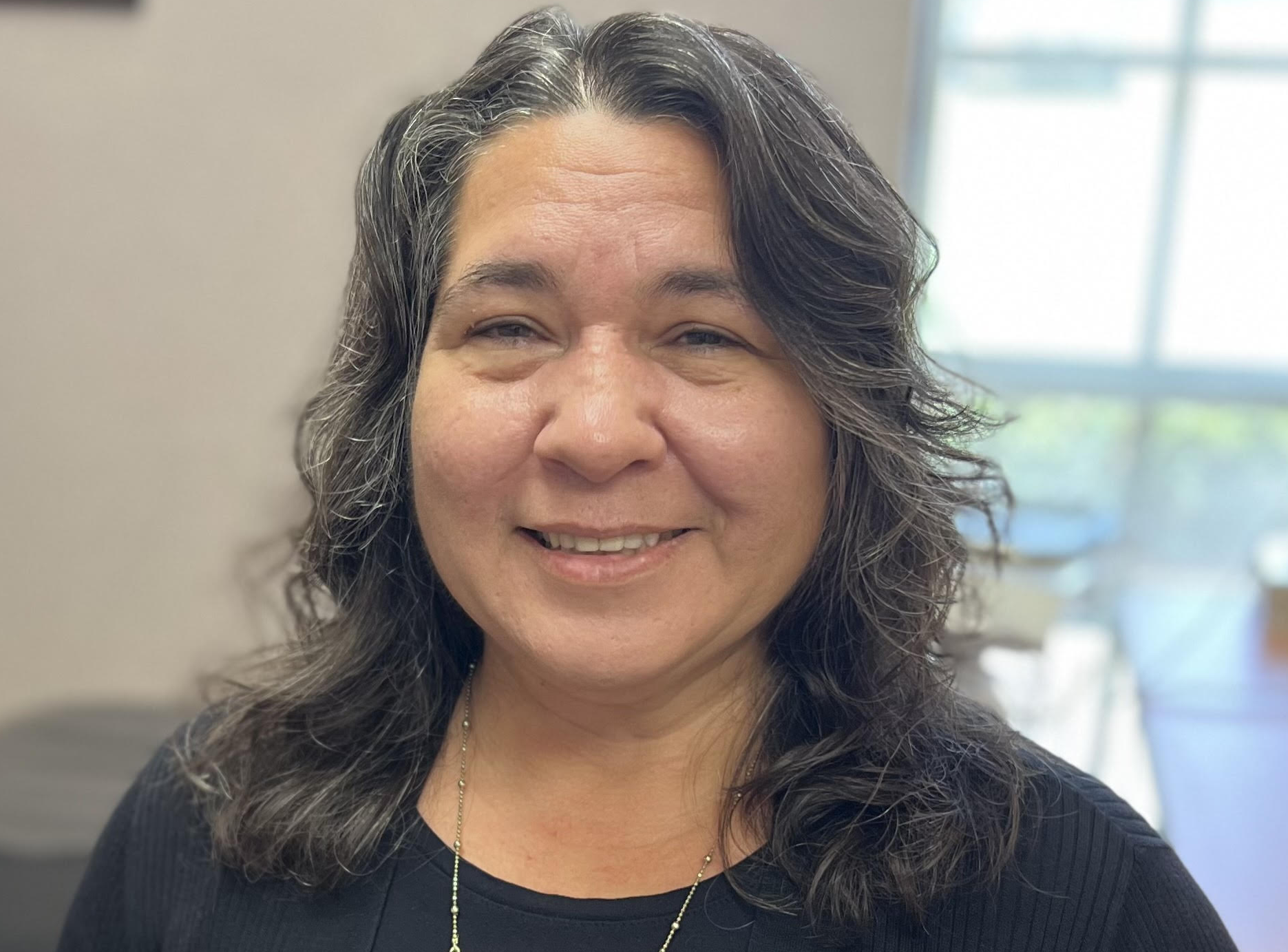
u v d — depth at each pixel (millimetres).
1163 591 2270
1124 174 2404
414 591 860
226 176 2053
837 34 1869
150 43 2006
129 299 2105
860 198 711
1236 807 1316
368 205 788
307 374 2104
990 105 2393
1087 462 2533
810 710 812
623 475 689
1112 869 751
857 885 731
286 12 1988
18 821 1531
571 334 704
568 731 787
